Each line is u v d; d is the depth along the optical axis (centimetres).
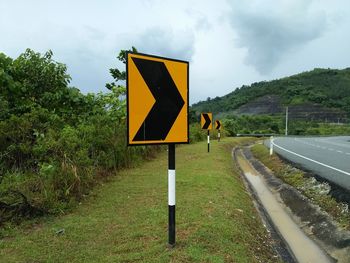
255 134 5928
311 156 1764
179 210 655
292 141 3403
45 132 902
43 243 508
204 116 1780
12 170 794
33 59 1074
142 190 834
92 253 469
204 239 506
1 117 916
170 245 475
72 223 593
